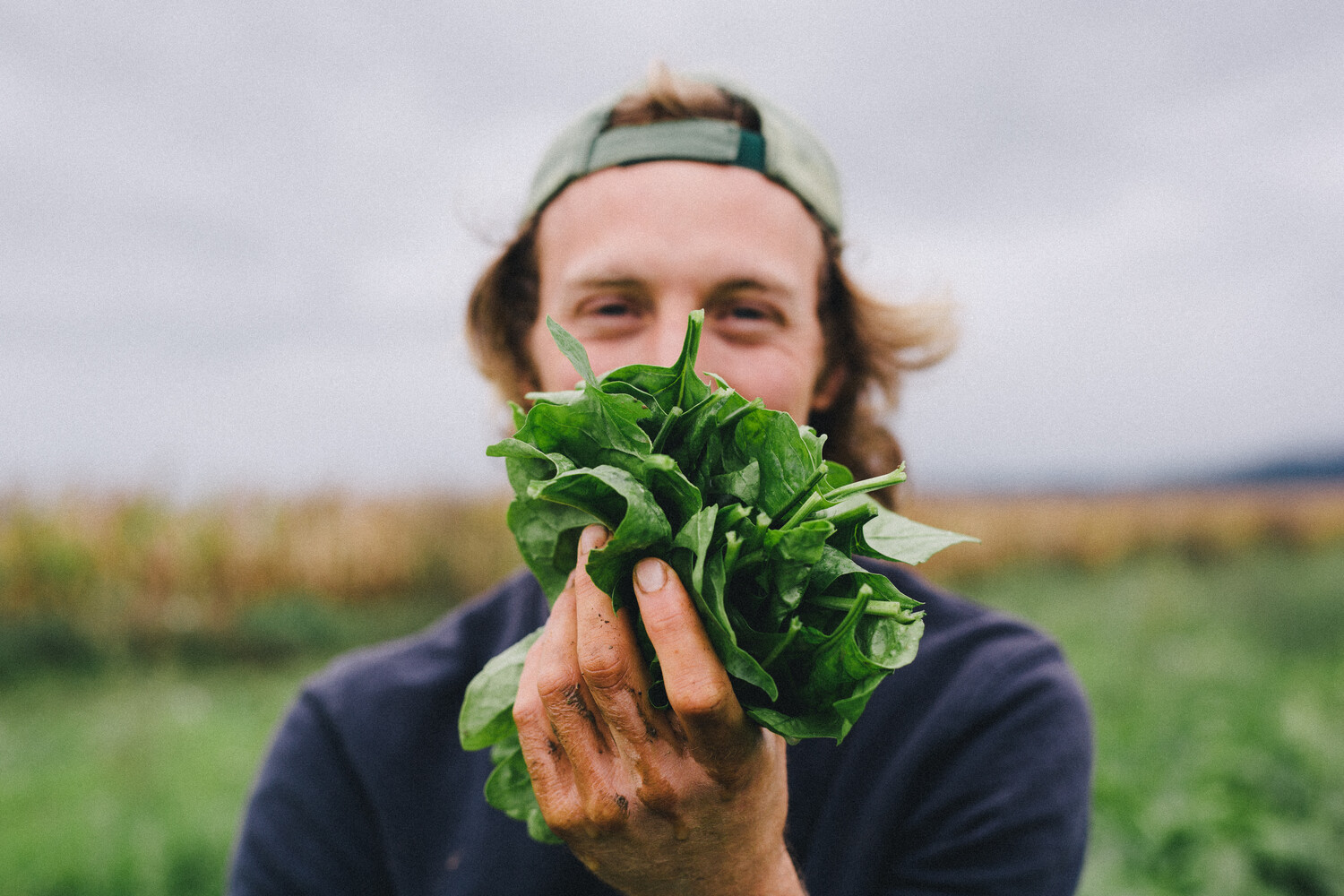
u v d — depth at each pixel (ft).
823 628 3.10
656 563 3.00
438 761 5.29
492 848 4.85
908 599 2.96
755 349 5.15
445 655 5.70
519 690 3.51
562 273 5.34
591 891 4.70
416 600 42.42
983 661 5.09
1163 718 22.11
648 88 5.38
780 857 3.73
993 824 4.62
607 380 3.18
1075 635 37.78
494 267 6.55
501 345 6.86
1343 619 39.22
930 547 3.28
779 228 5.16
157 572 36.19
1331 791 15.80
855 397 6.76
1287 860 12.94
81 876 13.58
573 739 3.28
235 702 25.45
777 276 5.05
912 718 4.98
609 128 5.34
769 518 3.06
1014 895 4.52
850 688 2.98
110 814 15.83
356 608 40.45
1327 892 12.62
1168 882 12.72
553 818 3.42
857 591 3.07
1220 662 29.81
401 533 42.65
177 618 33.53
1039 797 4.71
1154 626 40.29
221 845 14.57
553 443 3.15
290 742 5.64
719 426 3.14
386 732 5.34
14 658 28.17
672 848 3.45
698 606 2.97
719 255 4.91
